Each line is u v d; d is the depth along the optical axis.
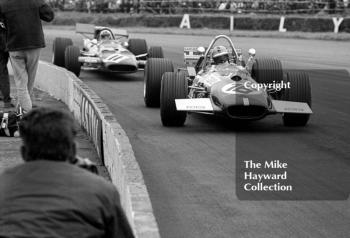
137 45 37.56
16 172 6.54
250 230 11.75
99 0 85.50
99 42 36.03
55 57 37.47
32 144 6.58
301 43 56.72
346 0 67.69
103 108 18.70
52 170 6.47
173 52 49.94
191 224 12.02
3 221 6.26
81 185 6.38
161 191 14.04
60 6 89.62
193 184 14.58
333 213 12.74
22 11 20.66
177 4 79.56
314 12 69.44
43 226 6.20
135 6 82.94
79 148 18.11
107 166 15.67
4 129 19.75
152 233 8.39
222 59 22.72
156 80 25.17
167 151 17.70
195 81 22.86
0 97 26.33
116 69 33.44
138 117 23.23
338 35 60.41
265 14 72.69
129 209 10.13
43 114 6.64
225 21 72.06
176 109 19.84
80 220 6.27
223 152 17.58
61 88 26.69
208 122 22.08
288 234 11.55
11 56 21.02
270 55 46.88
